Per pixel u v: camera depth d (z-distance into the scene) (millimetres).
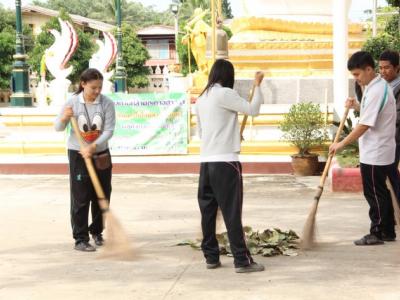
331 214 8812
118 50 26594
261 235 7082
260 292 5328
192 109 14406
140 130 14055
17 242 7418
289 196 10492
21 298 5293
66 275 5980
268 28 16812
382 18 28594
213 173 5871
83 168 6988
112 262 6441
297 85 15797
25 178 13406
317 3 17406
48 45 48594
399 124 7289
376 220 7027
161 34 64812
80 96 7098
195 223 8414
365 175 7012
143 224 8383
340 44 13242
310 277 5758
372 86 6836
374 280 5637
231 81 6035
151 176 13422
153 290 5449
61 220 8750
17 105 15117
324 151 13156
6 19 53500
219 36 15672
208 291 5387
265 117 14109
